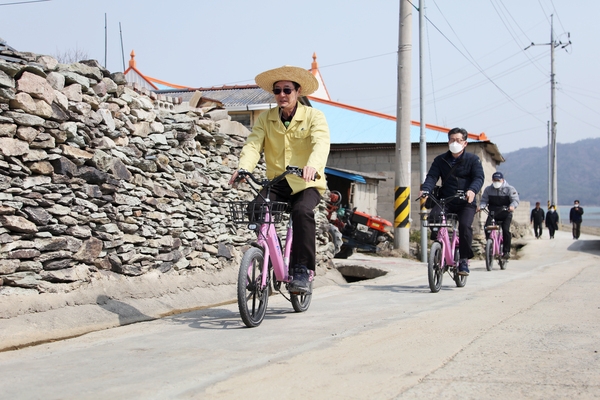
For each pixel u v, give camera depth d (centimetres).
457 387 322
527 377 339
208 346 445
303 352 412
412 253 1770
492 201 1219
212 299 788
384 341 445
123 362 400
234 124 955
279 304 712
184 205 810
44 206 592
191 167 822
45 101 586
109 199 668
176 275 780
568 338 447
